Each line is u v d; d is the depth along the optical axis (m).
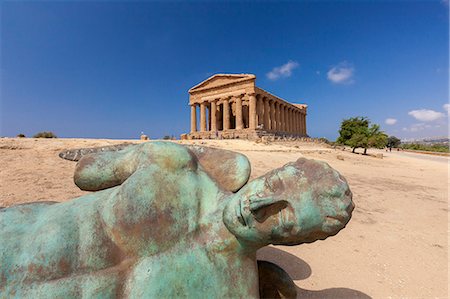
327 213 1.32
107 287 1.41
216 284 1.48
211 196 1.75
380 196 10.16
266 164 14.94
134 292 1.36
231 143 25.52
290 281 2.04
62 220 1.58
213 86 44.78
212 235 1.57
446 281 4.29
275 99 49.38
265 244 1.51
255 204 1.35
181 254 1.49
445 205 9.31
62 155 2.38
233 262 1.57
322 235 1.39
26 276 1.42
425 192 11.61
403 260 4.96
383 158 32.22
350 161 23.75
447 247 5.61
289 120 57.97
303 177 1.38
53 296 1.36
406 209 8.50
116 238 1.50
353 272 4.44
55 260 1.45
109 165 1.92
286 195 1.34
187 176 1.74
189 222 1.60
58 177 9.16
